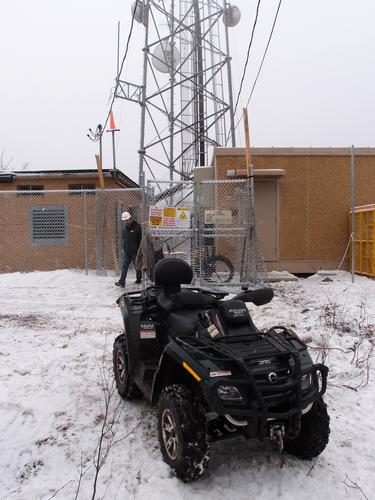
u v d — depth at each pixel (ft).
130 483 12.03
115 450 13.55
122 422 15.28
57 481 12.10
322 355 20.84
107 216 43.98
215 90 67.05
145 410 16.14
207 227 38.73
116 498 11.41
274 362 11.98
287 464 12.89
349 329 26.02
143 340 15.39
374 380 18.85
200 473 11.62
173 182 35.91
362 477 12.36
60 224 51.70
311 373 12.32
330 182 45.88
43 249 51.44
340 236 45.98
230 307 13.28
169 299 15.16
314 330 25.39
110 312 31.53
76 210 51.75
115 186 53.01
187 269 15.61
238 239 39.22
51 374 19.22
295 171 45.68
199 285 36.19
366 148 45.91
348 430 14.80
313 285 39.50
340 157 45.91
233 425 11.78
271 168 45.50
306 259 45.80
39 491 11.66
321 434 12.60
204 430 11.71
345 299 33.65
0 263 51.37
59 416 15.65
